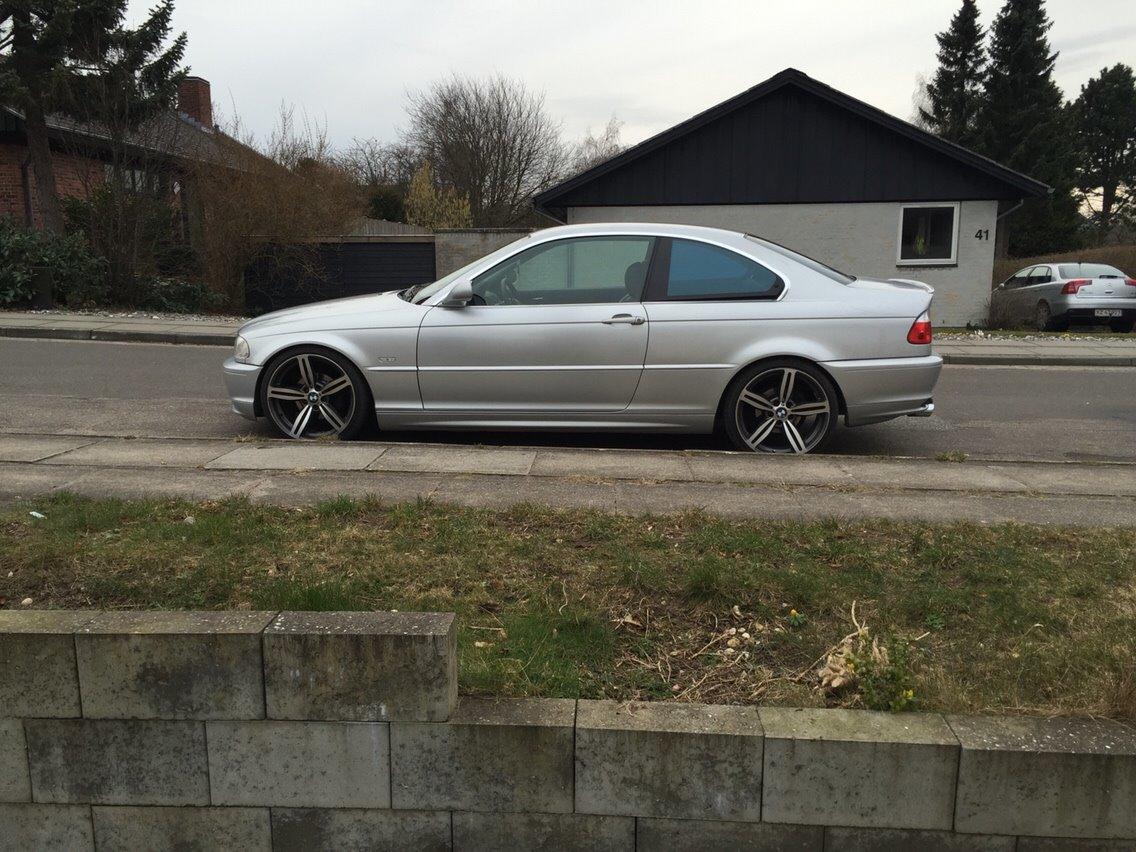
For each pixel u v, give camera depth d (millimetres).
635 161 19281
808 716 2674
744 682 2973
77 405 8086
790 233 19344
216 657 2656
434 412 6445
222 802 2752
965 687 2879
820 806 2602
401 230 30688
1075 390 10500
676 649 3176
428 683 2627
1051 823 2562
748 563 3785
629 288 6395
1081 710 2727
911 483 5285
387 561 3771
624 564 3723
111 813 2783
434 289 6629
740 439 6398
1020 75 48438
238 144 19922
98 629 2676
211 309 19375
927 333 6348
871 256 19281
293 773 2715
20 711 2723
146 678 2680
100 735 2730
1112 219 65938
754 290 6352
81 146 17797
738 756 2594
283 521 4254
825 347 6250
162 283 18281
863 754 2561
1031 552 3975
